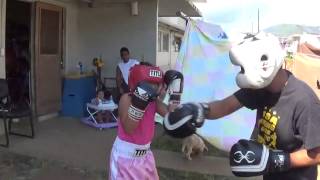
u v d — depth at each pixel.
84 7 10.45
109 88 10.32
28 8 9.06
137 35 10.26
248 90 2.43
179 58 7.20
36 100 8.96
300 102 2.25
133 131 3.46
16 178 5.70
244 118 6.64
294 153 2.21
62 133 8.08
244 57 2.20
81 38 10.52
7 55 9.43
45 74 9.20
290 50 5.17
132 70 3.43
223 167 6.44
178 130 2.25
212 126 6.74
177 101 3.57
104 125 8.55
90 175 5.91
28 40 9.27
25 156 6.56
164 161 6.62
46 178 5.73
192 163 6.58
